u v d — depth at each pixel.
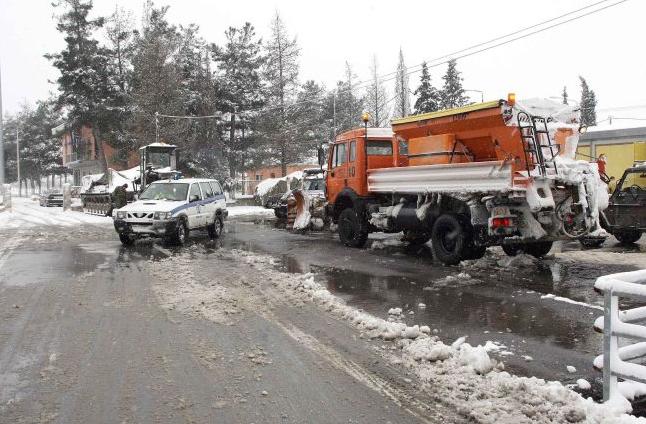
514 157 9.45
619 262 10.77
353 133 13.67
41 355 5.54
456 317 6.88
